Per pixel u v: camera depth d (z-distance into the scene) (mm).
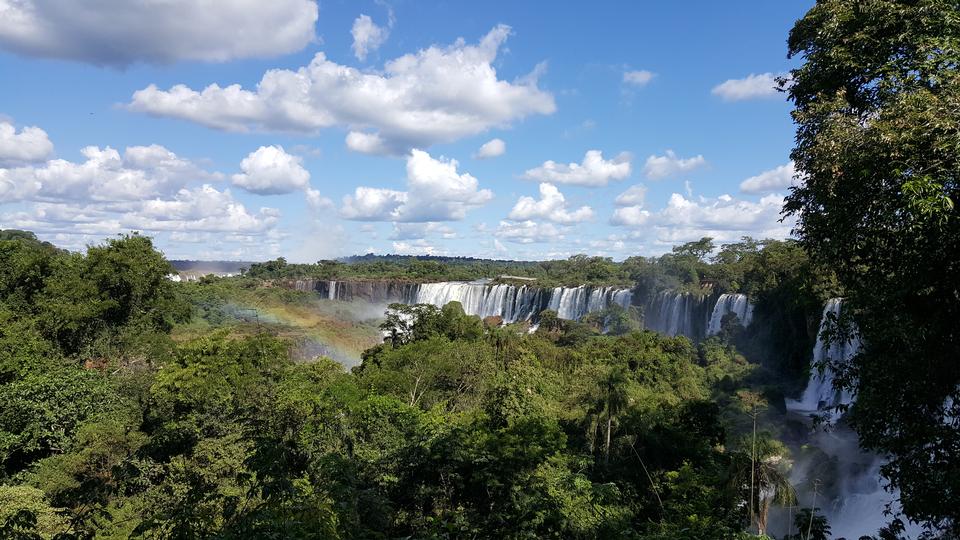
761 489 18734
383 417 31125
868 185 10031
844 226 10711
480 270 167625
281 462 8406
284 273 147500
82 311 46938
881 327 11414
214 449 25234
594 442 33312
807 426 44062
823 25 13305
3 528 7836
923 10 11320
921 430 10859
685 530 12133
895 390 11383
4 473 29281
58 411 31875
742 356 63938
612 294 92625
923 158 9172
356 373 58594
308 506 8047
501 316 104500
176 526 7586
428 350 54531
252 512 7492
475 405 46812
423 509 19859
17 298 51250
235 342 42656
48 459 28750
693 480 21109
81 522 9125
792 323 60625
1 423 29984
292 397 31688
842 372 13422
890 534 11672
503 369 54188
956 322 10305
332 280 126312
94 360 48125
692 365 60500
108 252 53500
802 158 12430
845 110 12195
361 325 95375
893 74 11250
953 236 9227
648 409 37031
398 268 159875
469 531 12383
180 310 58875
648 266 92562
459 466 20047
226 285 109062
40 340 41875
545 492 14414
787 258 66188
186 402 33375
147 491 22781
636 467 31062
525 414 35031
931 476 10500
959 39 10852
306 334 79375
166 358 47469
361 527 11008
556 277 121750
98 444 28047
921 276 10117
